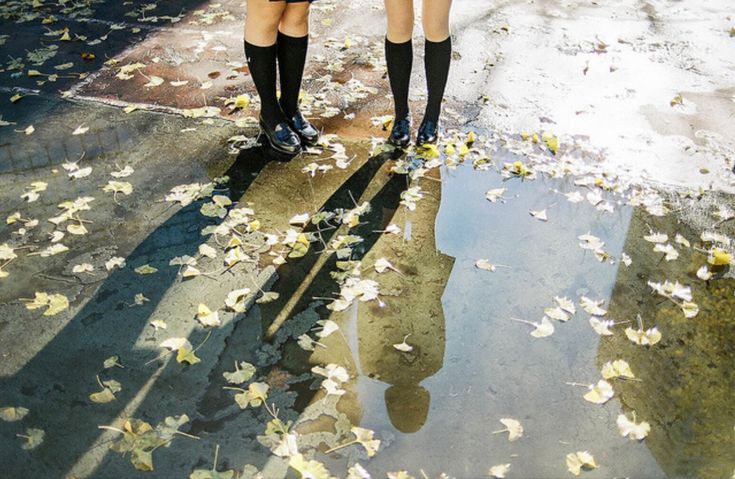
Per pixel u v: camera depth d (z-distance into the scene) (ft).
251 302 9.39
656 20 17.76
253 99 14.19
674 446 7.70
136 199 11.32
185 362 8.55
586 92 14.47
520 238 10.57
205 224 10.78
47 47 16.29
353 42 16.60
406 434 7.72
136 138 12.91
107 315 9.21
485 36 16.76
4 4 18.53
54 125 13.30
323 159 12.31
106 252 10.25
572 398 8.18
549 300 9.50
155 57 15.85
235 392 8.18
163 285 9.66
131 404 8.04
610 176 11.93
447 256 10.21
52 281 9.75
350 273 9.86
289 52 11.85
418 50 15.99
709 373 8.55
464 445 7.63
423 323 9.12
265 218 10.93
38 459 7.45
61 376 8.38
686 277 9.95
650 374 8.52
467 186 11.68
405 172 11.95
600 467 7.45
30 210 11.09
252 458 7.44
